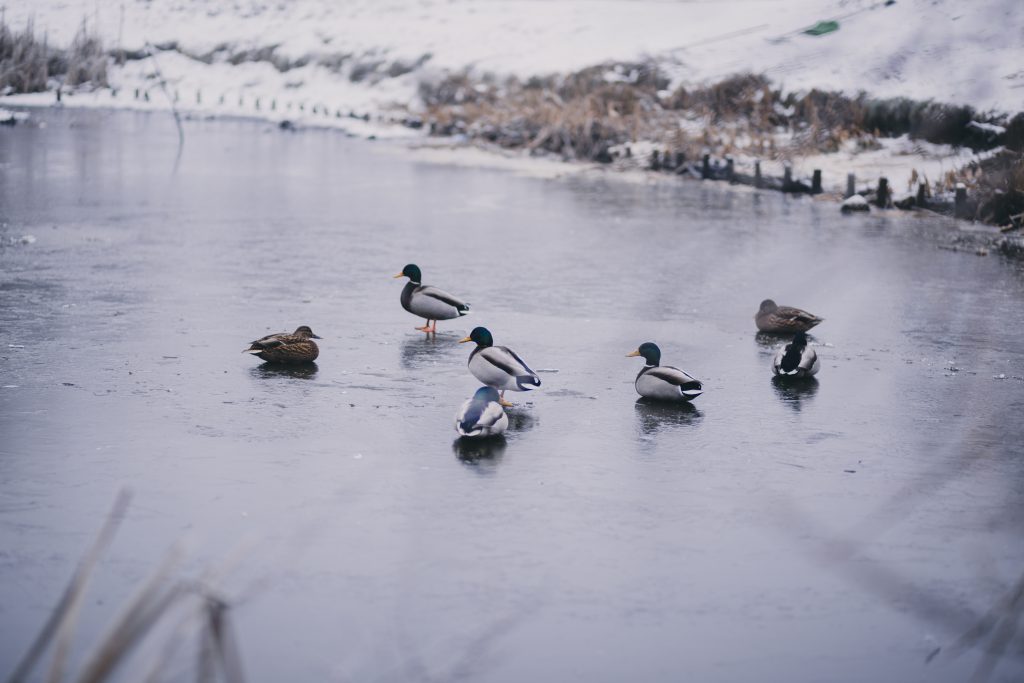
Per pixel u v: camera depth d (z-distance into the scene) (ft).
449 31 247.09
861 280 71.31
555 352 50.93
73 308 56.24
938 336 55.88
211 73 254.06
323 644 23.16
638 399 43.34
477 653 22.88
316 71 247.50
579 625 24.52
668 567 27.66
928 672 22.48
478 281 68.95
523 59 216.95
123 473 32.91
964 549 28.71
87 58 238.07
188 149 155.53
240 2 284.82
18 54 232.53
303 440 36.68
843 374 48.21
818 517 30.91
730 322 58.70
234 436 36.83
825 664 22.91
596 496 32.37
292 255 76.13
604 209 108.78
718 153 142.82
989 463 35.78
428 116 206.80
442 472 33.99
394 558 27.63
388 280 68.18
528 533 29.53
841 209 108.17
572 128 168.04
